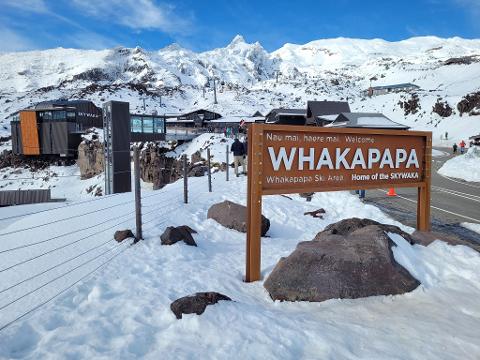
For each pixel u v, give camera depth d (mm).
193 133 62219
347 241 4305
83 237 6656
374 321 3307
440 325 3160
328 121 54656
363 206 11453
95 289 4168
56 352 2928
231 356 2736
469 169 24750
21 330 3342
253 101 134125
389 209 12211
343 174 5383
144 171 51562
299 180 5039
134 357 2830
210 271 5043
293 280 3955
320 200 12422
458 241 5121
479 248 7250
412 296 3777
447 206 13195
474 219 10867
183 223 8406
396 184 5848
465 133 66625
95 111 68438
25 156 65562
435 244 4793
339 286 3836
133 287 4371
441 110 78438
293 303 3881
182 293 4184
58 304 3879
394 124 37812
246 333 3041
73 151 63500
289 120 64750
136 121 54969
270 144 4840
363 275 3879
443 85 121562
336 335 2990
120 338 3135
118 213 8922
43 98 150875
